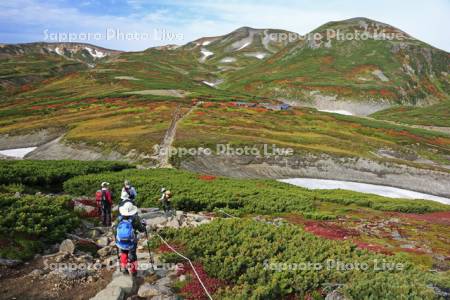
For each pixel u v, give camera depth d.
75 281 11.92
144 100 148.50
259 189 41.84
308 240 16.34
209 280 12.44
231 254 13.84
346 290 11.89
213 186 38.03
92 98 156.00
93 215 20.00
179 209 29.20
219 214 28.78
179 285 12.00
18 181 31.12
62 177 35.06
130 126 106.06
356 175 86.44
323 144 101.12
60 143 91.44
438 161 102.50
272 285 11.69
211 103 150.62
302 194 46.69
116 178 33.62
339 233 27.20
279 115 138.38
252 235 16.39
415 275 13.58
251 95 199.62
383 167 89.25
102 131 100.31
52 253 13.98
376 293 11.85
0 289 11.00
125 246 11.92
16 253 13.04
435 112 183.25
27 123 116.44
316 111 154.00
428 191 81.62
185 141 88.94
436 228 33.84
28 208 16.27
